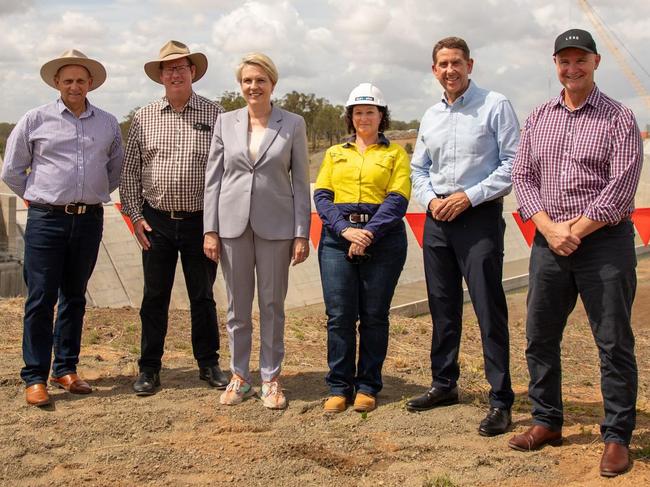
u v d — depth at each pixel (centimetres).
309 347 809
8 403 535
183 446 467
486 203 492
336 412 528
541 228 434
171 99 550
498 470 432
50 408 529
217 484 416
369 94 517
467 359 823
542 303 450
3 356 664
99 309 945
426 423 507
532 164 452
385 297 527
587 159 423
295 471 432
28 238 535
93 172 538
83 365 647
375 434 491
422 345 894
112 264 1900
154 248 558
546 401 466
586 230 414
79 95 531
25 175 543
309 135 6525
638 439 482
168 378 611
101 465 437
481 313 493
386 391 592
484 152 496
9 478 419
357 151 527
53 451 456
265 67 516
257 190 522
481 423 491
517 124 497
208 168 533
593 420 532
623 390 425
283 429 498
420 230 1427
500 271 496
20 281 1691
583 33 421
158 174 544
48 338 543
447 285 520
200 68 560
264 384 542
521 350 941
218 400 552
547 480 419
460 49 493
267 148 520
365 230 502
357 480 423
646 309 1841
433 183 514
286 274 539
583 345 1005
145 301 570
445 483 409
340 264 525
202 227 557
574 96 432
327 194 529
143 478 421
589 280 426
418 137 535
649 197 4209
